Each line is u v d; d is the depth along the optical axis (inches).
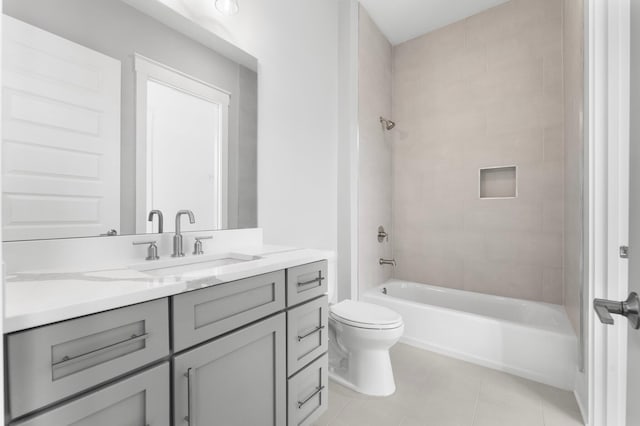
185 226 57.0
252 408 43.7
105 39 46.3
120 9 48.0
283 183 80.1
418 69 123.4
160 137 53.2
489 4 105.9
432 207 120.0
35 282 33.5
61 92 41.9
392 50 129.0
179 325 34.2
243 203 68.2
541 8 98.8
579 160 66.3
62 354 25.7
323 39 96.8
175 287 33.4
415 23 116.3
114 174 47.4
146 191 51.3
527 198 101.0
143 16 50.9
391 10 109.5
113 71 47.2
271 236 76.7
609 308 25.9
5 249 37.9
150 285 32.2
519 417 63.8
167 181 54.1
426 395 71.3
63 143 42.2
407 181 125.9
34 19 39.4
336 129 103.9
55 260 41.6
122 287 31.4
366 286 111.6
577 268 71.1
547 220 97.7
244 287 41.9
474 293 108.9
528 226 101.0
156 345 32.0
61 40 41.8
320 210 95.3
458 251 114.3
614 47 46.9
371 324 69.1
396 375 79.6
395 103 128.6
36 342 24.2
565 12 89.3
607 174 49.3
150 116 51.8
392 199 129.1
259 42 72.3
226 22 64.4
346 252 103.0
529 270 100.8
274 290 46.9
